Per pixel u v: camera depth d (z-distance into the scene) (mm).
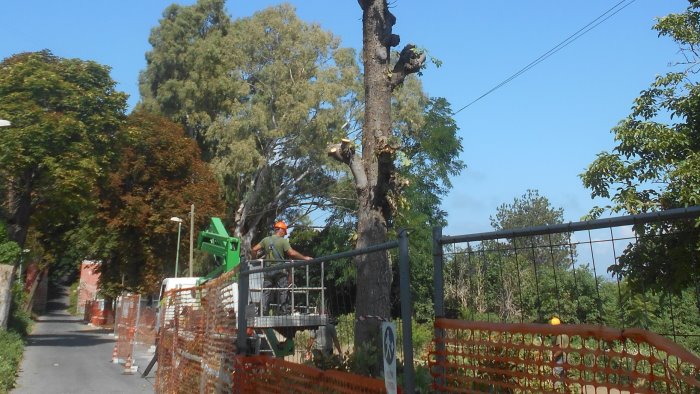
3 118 24828
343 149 9305
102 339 30281
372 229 8922
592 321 3111
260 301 9438
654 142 9664
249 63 45031
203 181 39062
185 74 45969
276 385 6008
